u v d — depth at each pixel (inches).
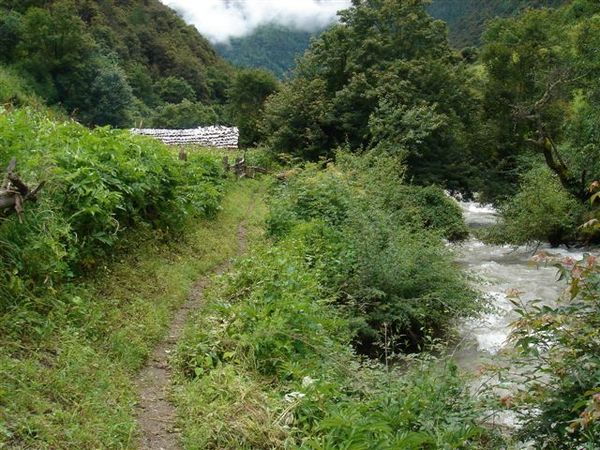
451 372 197.9
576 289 140.2
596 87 682.8
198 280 307.4
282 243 353.4
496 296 436.8
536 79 960.9
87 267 241.0
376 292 321.7
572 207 655.1
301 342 217.6
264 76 1662.2
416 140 703.1
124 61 2429.9
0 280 185.2
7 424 136.0
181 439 157.2
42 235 200.5
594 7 885.2
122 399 168.4
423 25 905.5
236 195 638.5
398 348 327.3
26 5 1654.8
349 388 197.6
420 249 370.0
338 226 412.8
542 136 676.7
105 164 277.0
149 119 2026.3
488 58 1073.5
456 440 159.3
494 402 170.7
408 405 169.9
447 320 356.2
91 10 2615.7
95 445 142.2
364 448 145.8
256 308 232.5
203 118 2117.4
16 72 1373.0
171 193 345.7
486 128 999.0
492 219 1004.6
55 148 260.7
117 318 215.5
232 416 165.3
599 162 632.4
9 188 192.9
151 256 297.4
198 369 190.1
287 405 173.5
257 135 1338.6
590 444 136.5
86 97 1519.4
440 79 847.7
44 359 170.9
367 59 872.3
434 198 729.0
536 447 154.6
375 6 935.7
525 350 154.4
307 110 886.4
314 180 463.8
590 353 147.5
